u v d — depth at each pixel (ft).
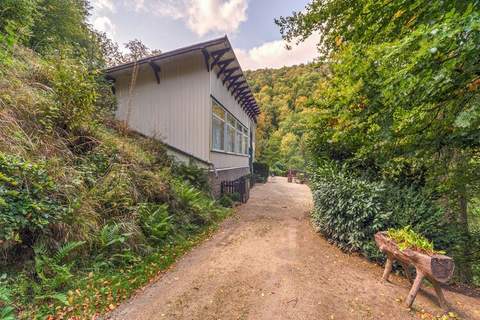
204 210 20.35
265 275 11.59
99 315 8.09
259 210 27.12
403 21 12.86
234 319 8.30
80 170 13.53
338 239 15.84
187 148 28.19
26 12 16.84
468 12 8.48
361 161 18.52
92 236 11.02
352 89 13.78
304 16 19.01
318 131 21.18
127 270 10.92
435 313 9.01
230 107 38.42
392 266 11.84
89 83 17.08
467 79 10.35
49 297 8.02
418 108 12.55
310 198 36.35
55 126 14.71
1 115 11.87
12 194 8.71
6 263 8.45
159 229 14.48
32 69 17.47
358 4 14.69
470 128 11.46
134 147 20.84
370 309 9.11
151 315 8.36
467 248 13.65
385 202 14.21
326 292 10.23
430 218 13.05
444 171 15.14
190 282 10.77
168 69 28.78
